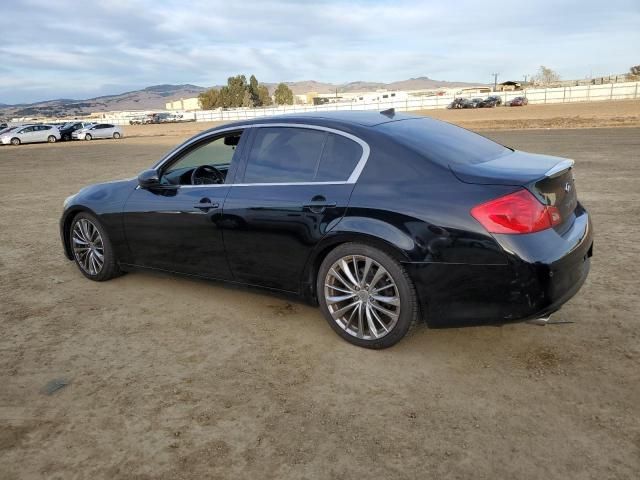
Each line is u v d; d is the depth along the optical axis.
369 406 2.96
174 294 4.81
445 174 3.29
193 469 2.50
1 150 33.03
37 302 4.72
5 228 8.02
